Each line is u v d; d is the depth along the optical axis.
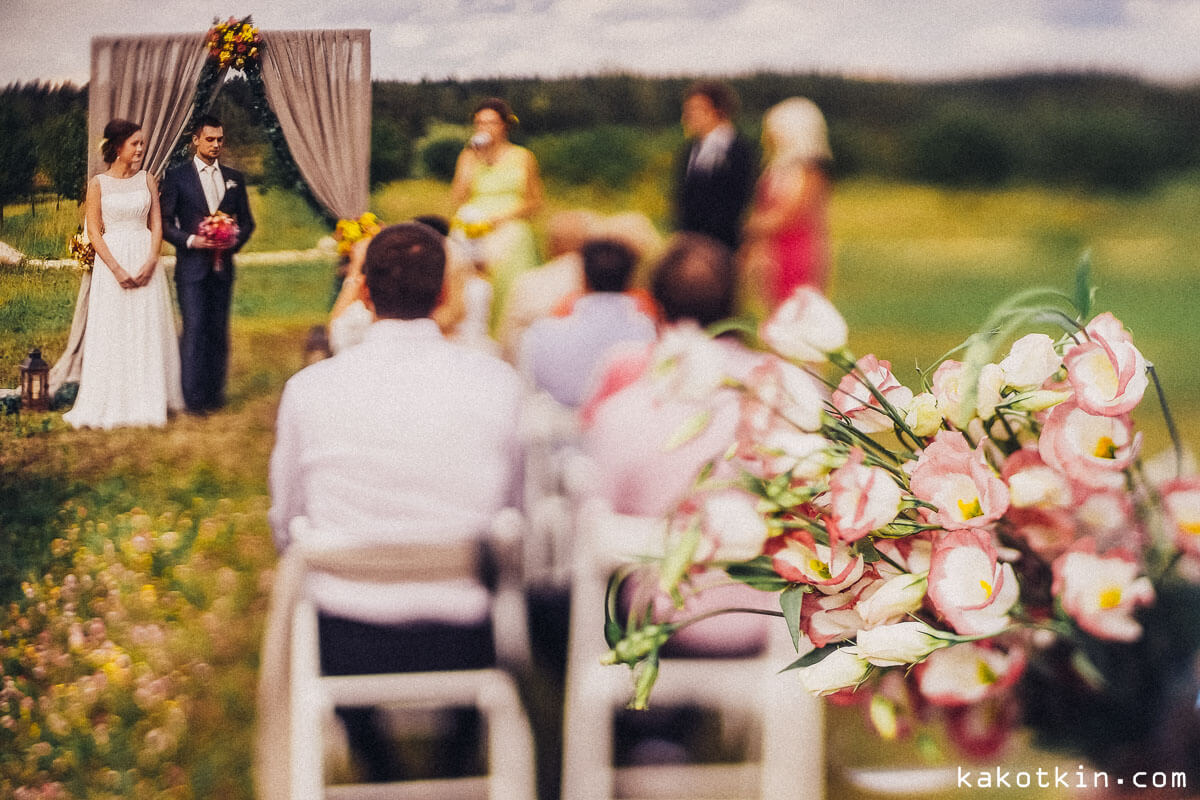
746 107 16.03
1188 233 15.71
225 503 7.71
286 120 9.90
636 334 5.75
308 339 9.07
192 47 9.48
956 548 1.83
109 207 8.92
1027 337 2.00
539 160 15.25
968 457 1.88
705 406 4.47
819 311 2.02
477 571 4.72
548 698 5.14
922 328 12.61
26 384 9.10
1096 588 1.80
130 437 8.64
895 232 15.52
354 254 7.79
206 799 5.47
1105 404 1.82
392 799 4.84
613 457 4.62
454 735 4.96
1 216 10.80
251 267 10.69
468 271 7.86
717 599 4.67
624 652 1.96
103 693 6.02
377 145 14.38
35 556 7.17
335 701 4.71
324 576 4.72
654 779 4.76
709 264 4.80
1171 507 1.86
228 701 5.94
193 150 9.50
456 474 4.71
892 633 1.83
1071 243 15.52
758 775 4.77
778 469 1.93
